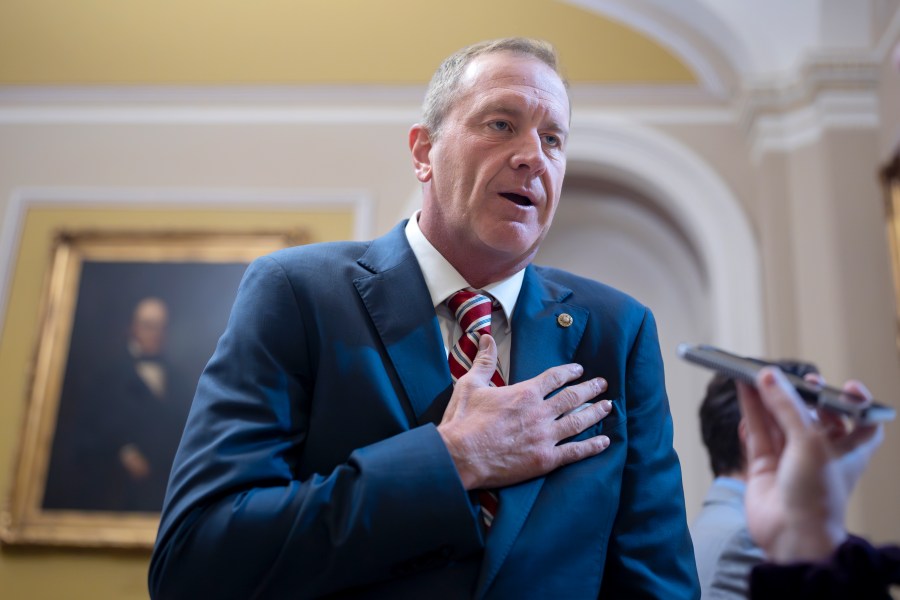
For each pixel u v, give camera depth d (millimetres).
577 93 5750
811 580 798
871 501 4168
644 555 1243
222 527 1105
